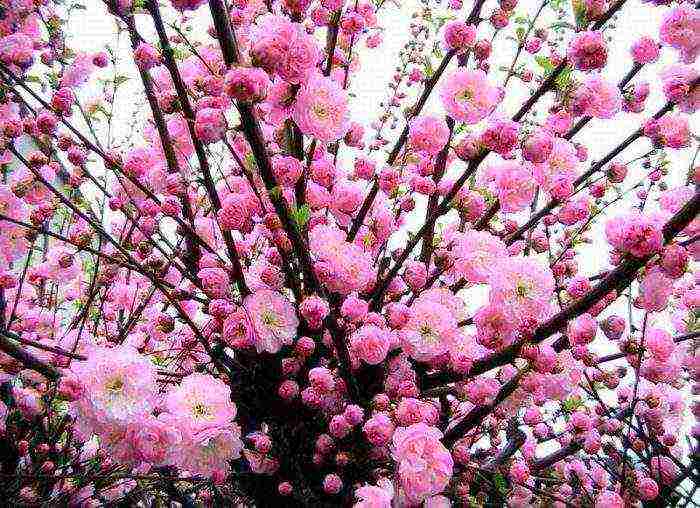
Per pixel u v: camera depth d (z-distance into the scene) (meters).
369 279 0.32
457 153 0.29
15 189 0.36
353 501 0.32
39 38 0.37
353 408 0.30
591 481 0.47
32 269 0.42
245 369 0.35
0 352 0.32
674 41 0.30
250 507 0.39
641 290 0.27
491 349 0.30
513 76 0.36
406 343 0.31
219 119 0.26
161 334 0.44
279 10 0.32
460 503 0.34
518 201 0.31
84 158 0.35
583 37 0.26
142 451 0.26
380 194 0.36
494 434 0.46
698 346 0.41
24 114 0.38
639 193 0.41
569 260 0.37
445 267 0.33
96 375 0.26
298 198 0.31
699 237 0.27
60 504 0.36
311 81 0.27
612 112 0.29
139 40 0.31
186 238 0.38
